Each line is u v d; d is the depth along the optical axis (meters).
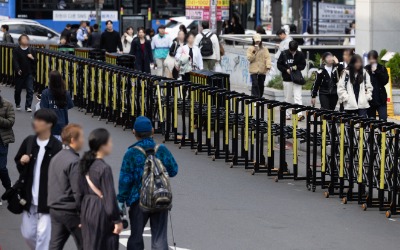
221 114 43.53
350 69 43.19
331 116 35.28
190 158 42.69
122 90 50.94
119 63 66.50
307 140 36.41
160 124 48.12
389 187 33.06
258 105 38.91
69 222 23.02
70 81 59.62
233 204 33.75
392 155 32.81
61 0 104.69
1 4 105.00
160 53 71.56
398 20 65.00
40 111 24.83
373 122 33.34
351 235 29.78
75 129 23.17
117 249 22.53
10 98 63.59
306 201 34.56
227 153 41.75
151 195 23.67
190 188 36.34
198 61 58.09
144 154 24.34
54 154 24.69
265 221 31.34
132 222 24.50
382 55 61.66
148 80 48.31
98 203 22.12
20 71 56.81
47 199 23.78
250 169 40.34
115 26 105.56
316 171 37.22
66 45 76.69
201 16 64.31
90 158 22.12
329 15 109.69
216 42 62.00
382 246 28.50
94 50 72.19
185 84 44.88
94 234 22.22
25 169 24.77
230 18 97.38
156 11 105.69
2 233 29.53
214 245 28.20
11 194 24.92
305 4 107.44
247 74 71.88
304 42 89.75
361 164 33.69
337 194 35.56
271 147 38.75
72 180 22.69
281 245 28.33
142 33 68.31
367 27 65.06
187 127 49.56
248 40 73.38
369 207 33.50
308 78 62.28
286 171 38.56
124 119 50.75
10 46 70.62
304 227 30.67
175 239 28.84
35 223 25.00
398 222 31.72
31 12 104.62
